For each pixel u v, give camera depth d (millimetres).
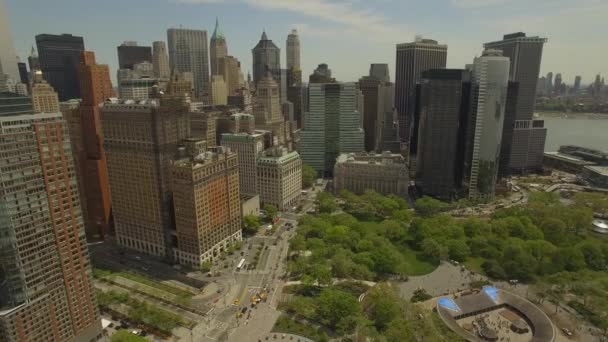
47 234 174750
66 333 188125
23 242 165500
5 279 165750
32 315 172250
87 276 196000
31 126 164375
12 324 165000
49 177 172750
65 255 183750
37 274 172375
